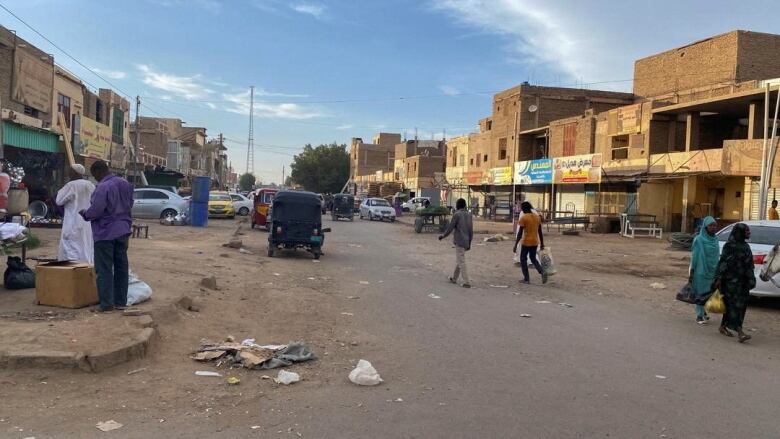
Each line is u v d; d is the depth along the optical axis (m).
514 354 7.03
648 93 43.28
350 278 13.47
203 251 16.02
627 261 19.03
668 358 7.08
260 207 28.16
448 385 5.74
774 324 9.59
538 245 14.35
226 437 4.31
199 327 7.47
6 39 22.31
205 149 84.44
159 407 4.85
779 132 25.36
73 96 29.48
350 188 100.31
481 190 55.44
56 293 7.16
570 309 10.38
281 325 8.16
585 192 37.56
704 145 31.91
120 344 5.76
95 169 7.21
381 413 4.91
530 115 46.81
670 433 4.64
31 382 5.11
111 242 7.10
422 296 11.20
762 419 5.02
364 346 7.21
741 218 27.84
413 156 77.81
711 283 8.91
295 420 4.70
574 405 5.24
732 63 35.09
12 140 22.80
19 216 13.46
